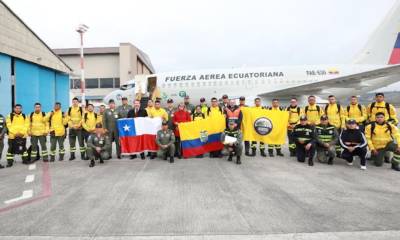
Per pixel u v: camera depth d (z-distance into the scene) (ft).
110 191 16.02
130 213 12.59
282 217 12.02
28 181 18.49
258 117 27.43
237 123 24.38
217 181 18.08
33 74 65.67
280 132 27.20
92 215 12.39
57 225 11.35
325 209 12.98
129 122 26.63
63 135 26.20
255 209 13.01
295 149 27.25
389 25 55.93
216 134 27.20
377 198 14.56
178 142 27.58
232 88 55.98
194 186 16.93
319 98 50.29
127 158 27.07
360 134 21.90
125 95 57.67
